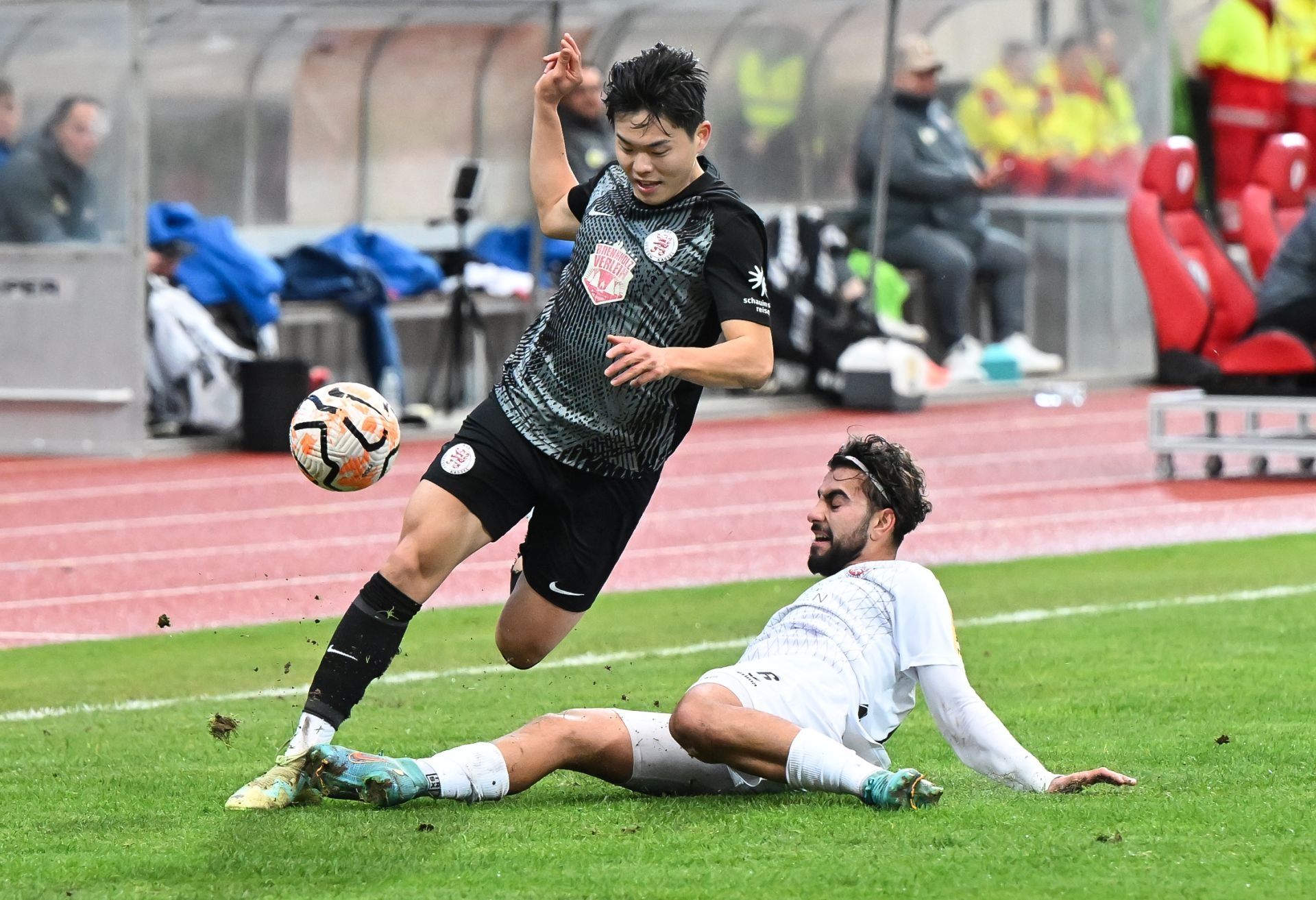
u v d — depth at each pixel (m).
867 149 72.25
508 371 19.70
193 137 64.62
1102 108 77.62
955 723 18.66
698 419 67.88
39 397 58.56
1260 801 18.12
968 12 75.44
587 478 19.55
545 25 68.06
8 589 38.19
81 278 58.03
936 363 74.81
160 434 60.41
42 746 23.17
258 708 26.08
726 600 35.66
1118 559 39.50
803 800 18.66
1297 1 88.19
